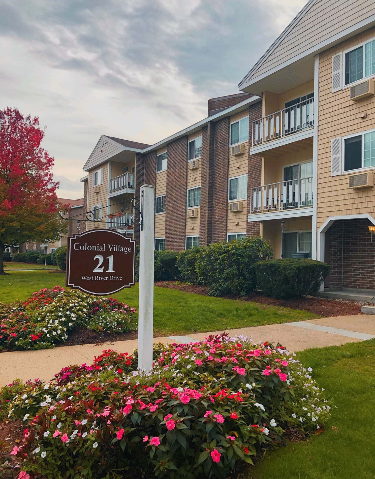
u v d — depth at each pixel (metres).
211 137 20.17
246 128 18.34
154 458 3.07
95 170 32.34
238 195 18.52
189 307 10.34
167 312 9.62
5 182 20.28
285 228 15.98
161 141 24.14
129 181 27.28
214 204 19.91
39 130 21.17
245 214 17.97
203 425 3.06
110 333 7.68
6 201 19.58
